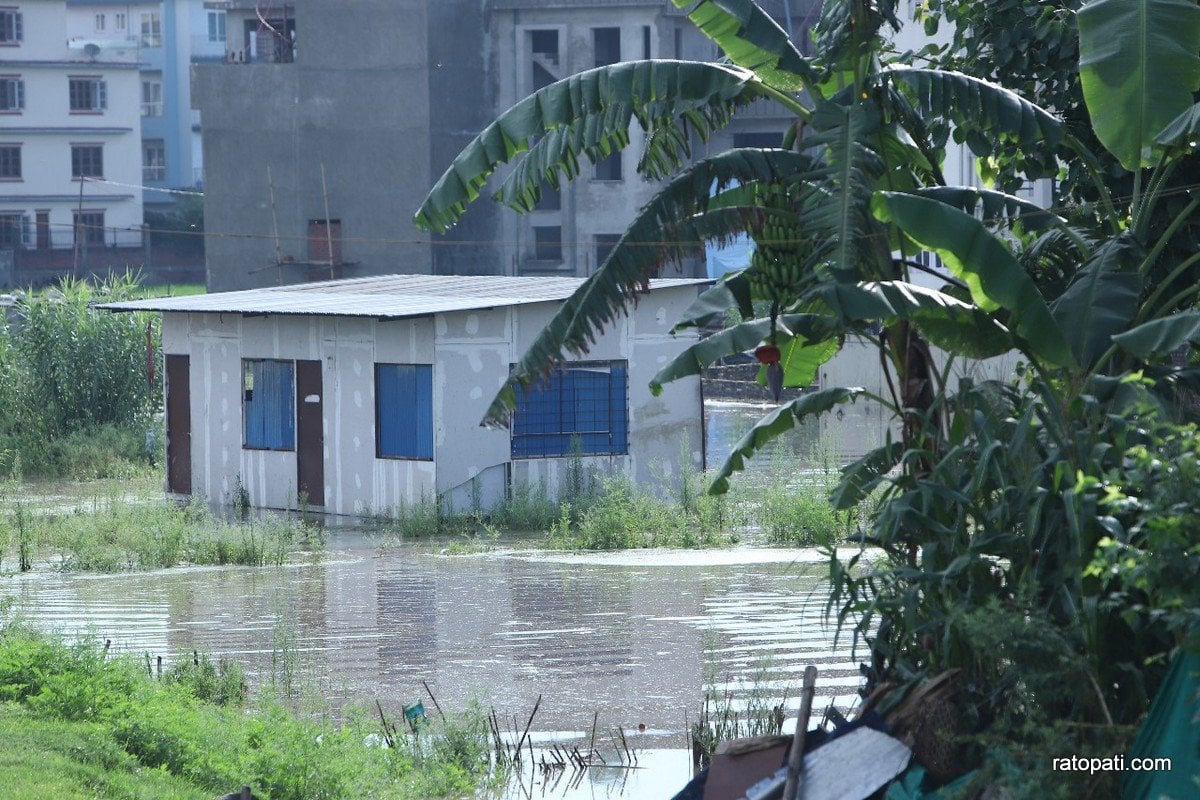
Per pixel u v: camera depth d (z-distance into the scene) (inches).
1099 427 712.4
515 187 936.9
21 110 6141.7
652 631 1339.8
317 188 4611.2
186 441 2529.5
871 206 803.4
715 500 2028.8
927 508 730.8
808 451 2770.7
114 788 784.9
